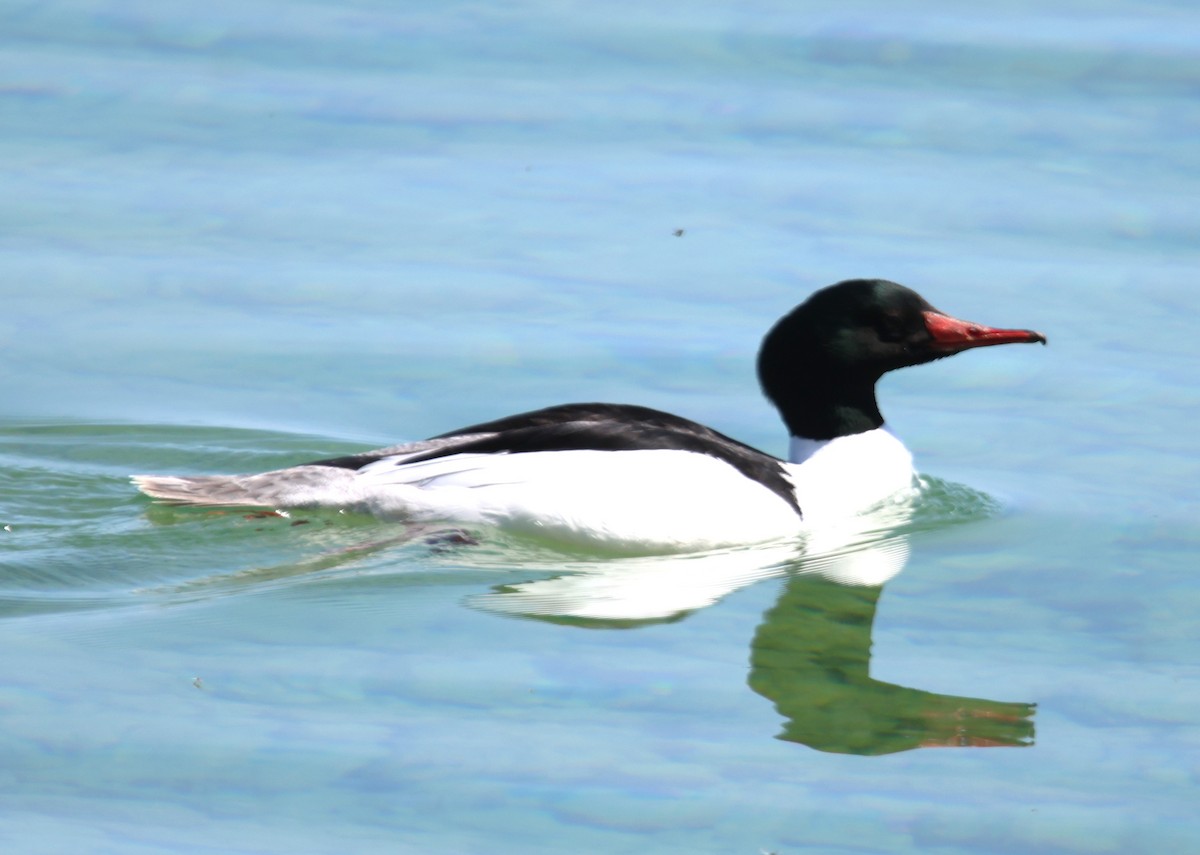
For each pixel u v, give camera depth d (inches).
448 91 858.1
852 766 390.0
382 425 610.5
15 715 396.5
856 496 539.2
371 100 846.5
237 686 414.3
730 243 735.7
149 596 468.1
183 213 750.5
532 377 641.0
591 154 805.2
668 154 805.9
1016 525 541.0
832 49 900.0
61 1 943.0
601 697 416.2
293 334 669.3
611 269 718.5
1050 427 620.7
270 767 378.9
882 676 434.9
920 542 527.5
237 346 661.3
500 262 722.8
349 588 476.1
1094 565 509.4
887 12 939.3
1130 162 792.3
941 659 445.7
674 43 907.4
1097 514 548.7
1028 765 393.4
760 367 558.3
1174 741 404.5
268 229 742.5
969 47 893.8
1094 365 661.3
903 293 542.3
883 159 801.6
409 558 495.5
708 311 686.5
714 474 512.4
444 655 436.1
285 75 869.2
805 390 548.7
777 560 508.4
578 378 639.8
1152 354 666.8
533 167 794.2
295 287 701.9
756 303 692.1
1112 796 380.5
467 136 817.5
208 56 884.6
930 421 631.8
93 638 439.5
